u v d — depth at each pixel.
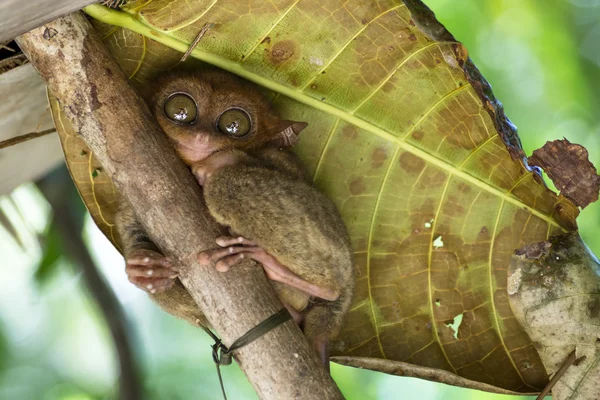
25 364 13.90
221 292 5.23
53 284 13.08
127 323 9.99
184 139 6.48
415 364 6.94
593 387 6.44
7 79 6.38
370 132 6.64
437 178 6.68
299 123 6.55
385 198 6.80
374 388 12.58
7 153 7.34
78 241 9.84
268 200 6.16
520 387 6.83
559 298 6.52
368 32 6.04
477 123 6.38
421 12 5.77
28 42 5.22
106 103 5.30
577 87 11.77
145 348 13.38
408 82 6.30
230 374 13.48
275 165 6.58
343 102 6.52
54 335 14.30
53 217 9.75
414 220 6.81
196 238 5.31
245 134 6.61
